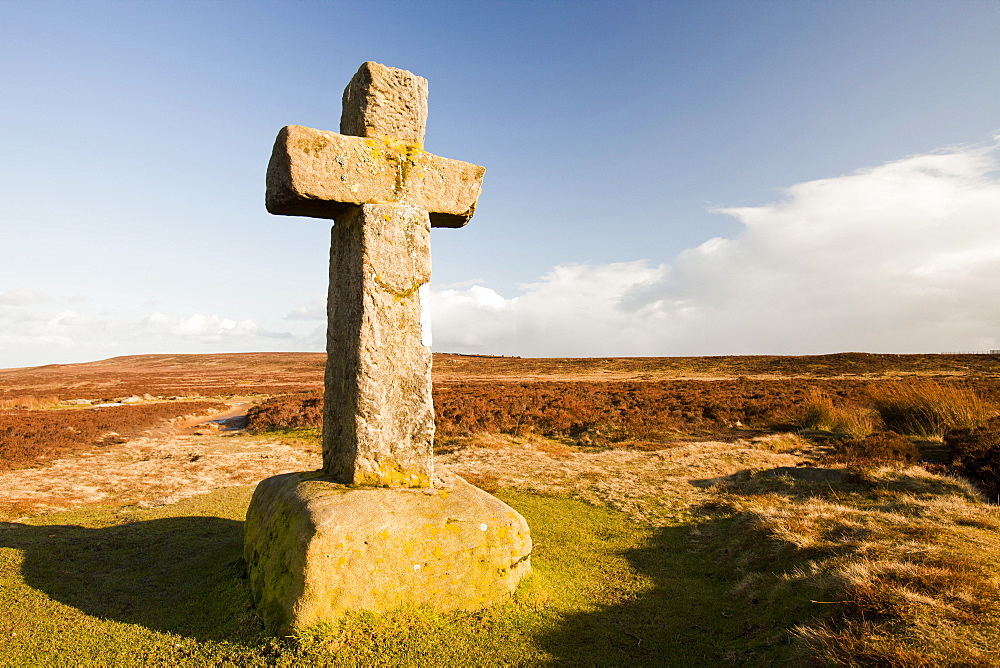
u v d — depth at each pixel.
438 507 4.59
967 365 42.41
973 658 2.79
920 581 3.80
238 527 7.07
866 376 40.25
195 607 4.63
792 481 8.90
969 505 6.57
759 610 4.43
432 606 4.29
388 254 4.92
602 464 12.07
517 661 3.79
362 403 4.78
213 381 61.34
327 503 4.29
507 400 25.14
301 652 3.72
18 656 3.79
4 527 7.08
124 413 26.45
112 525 7.38
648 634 4.28
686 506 8.44
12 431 18.16
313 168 4.68
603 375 54.34
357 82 5.18
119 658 3.81
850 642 3.14
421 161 5.15
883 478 8.12
